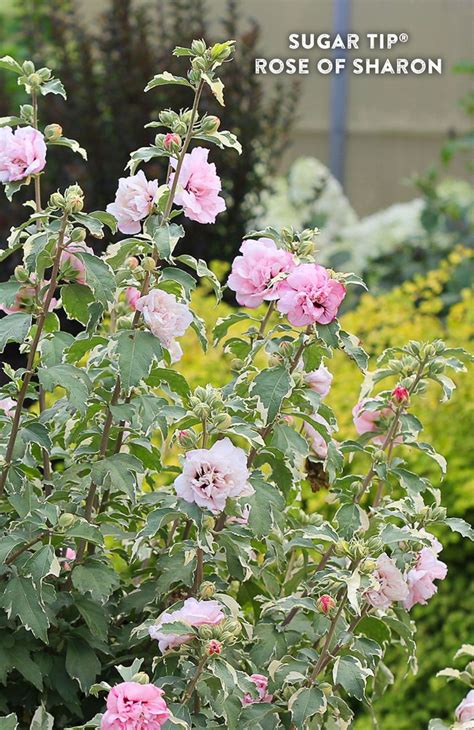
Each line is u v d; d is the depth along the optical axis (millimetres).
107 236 6188
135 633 2361
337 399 4797
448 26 10969
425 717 4227
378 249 8078
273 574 2709
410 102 11172
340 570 2297
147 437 2551
